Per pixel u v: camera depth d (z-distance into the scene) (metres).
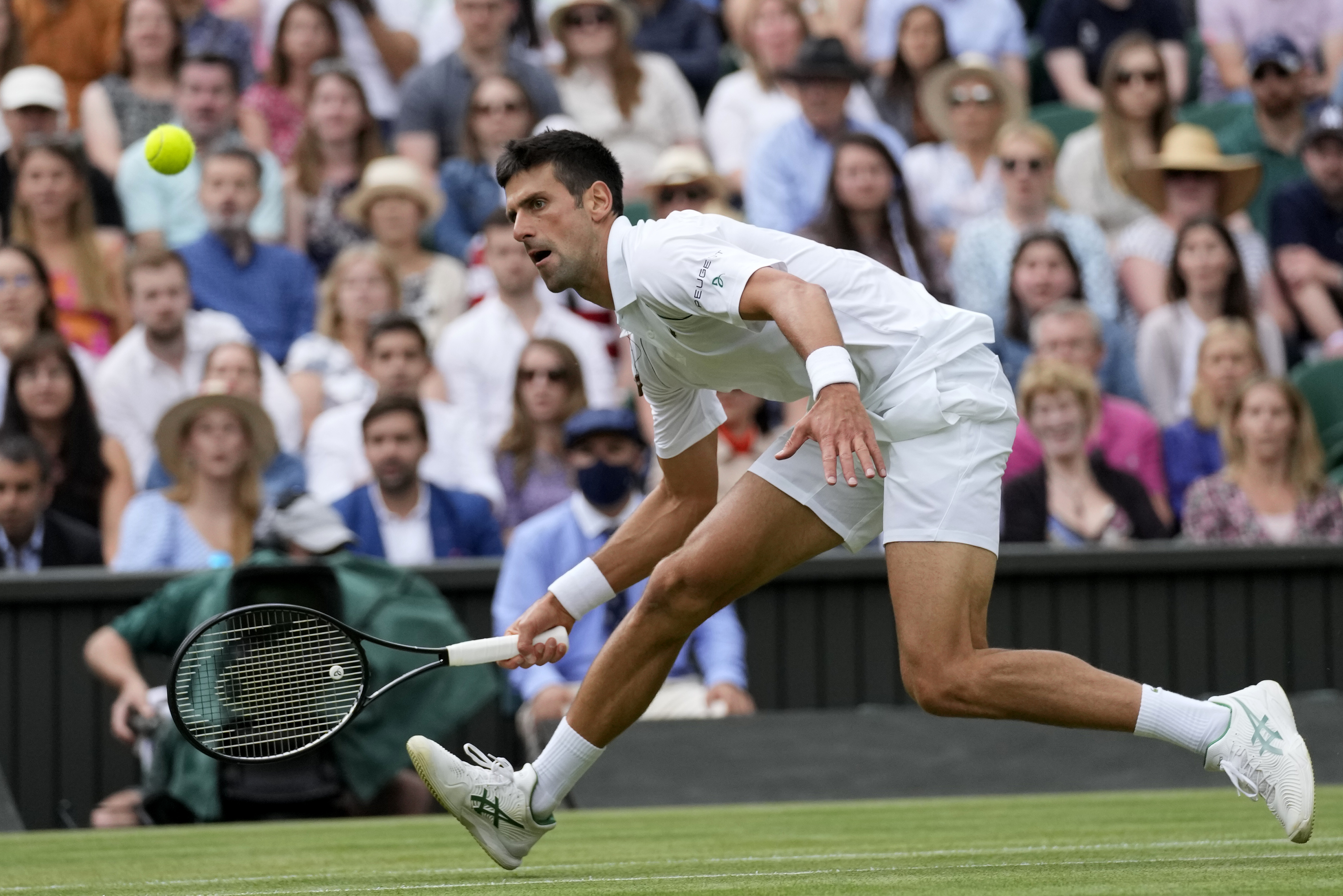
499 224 26.52
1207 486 24.61
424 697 19.62
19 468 22.17
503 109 29.59
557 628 11.95
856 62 32.34
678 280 10.20
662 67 32.38
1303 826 10.20
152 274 25.06
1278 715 10.38
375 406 22.89
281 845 15.44
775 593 21.91
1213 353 26.17
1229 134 33.47
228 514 22.84
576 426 20.83
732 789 19.86
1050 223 29.17
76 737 20.31
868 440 9.23
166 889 11.80
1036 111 33.00
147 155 16.03
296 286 27.80
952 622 10.37
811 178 30.16
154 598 19.73
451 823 17.80
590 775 19.70
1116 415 25.88
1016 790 20.39
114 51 30.20
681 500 12.10
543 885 10.98
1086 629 22.44
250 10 32.84
